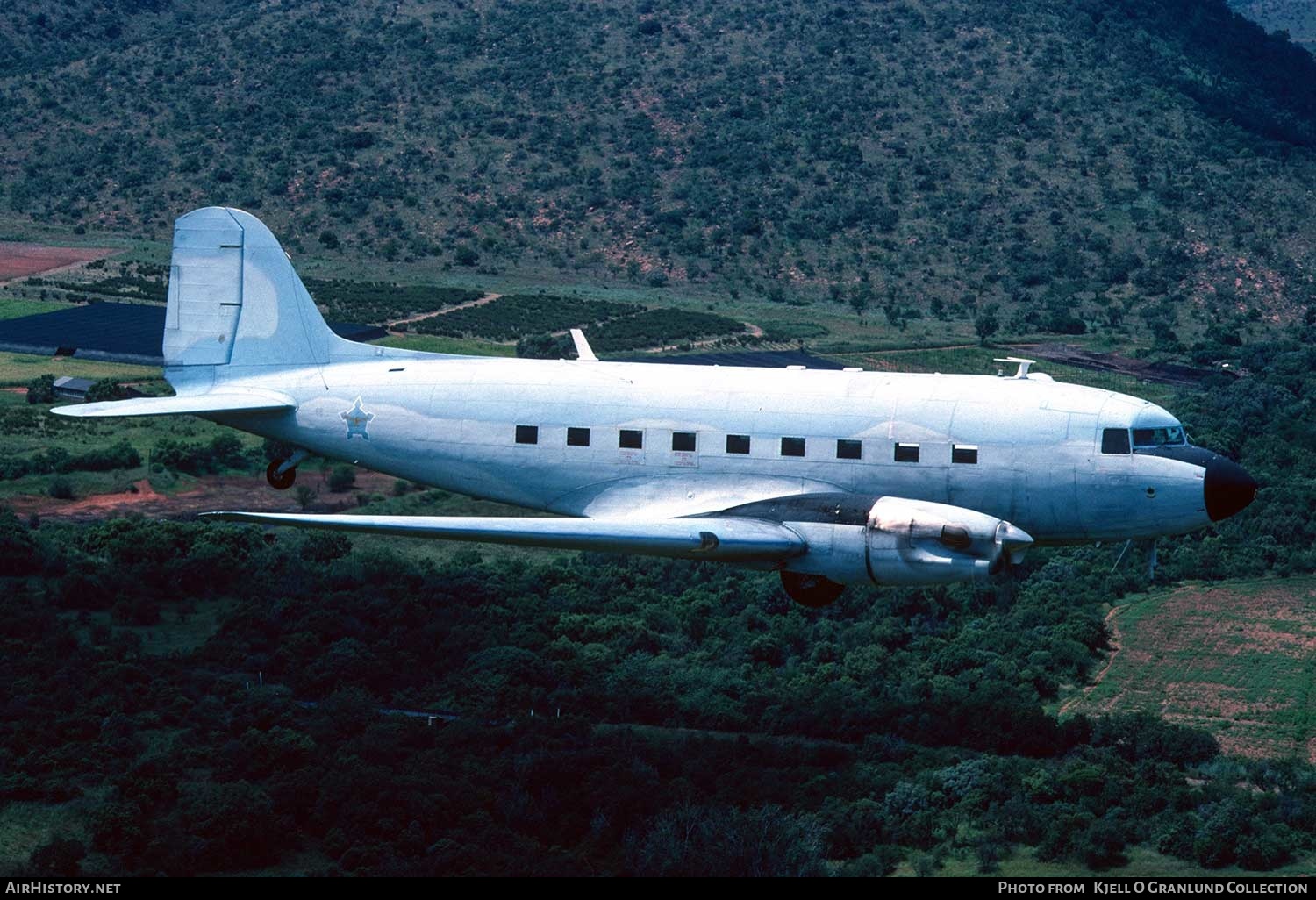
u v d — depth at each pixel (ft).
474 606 287.48
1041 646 287.89
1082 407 128.67
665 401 135.13
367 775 202.69
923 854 208.85
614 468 135.74
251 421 147.54
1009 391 130.82
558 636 279.08
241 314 150.30
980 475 128.47
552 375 140.15
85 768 211.82
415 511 351.05
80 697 232.53
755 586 310.24
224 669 251.60
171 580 288.30
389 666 250.16
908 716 250.78
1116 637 299.99
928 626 297.74
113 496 351.46
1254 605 317.83
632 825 201.57
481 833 195.52
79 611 277.23
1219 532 358.84
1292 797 226.17
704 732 247.70
